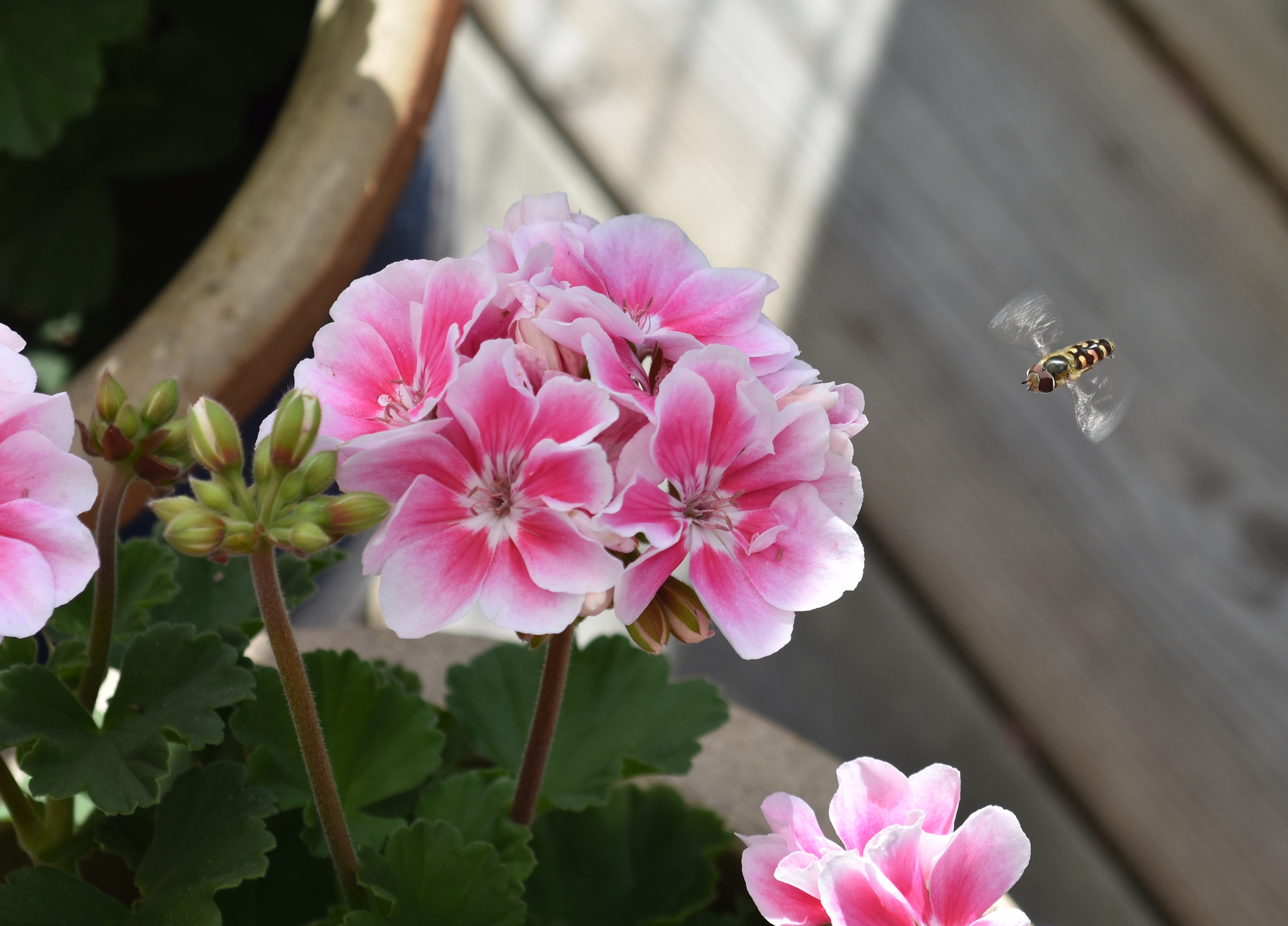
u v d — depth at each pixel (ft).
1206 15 4.18
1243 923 3.38
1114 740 3.57
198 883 1.97
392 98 2.36
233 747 2.20
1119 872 3.44
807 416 1.86
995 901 1.86
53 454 1.79
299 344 2.30
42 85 2.65
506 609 1.82
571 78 4.23
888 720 3.65
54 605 1.78
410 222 2.68
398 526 1.83
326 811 1.96
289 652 1.88
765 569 1.87
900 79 4.21
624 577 1.82
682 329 1.91
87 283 2.86
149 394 1.93
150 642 2.00
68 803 2.07
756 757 2.29
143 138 2.94
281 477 1.82
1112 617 3.67
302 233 2.29
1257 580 3.68
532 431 1.83
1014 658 3.67
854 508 1.89
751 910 2.22
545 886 2.24
